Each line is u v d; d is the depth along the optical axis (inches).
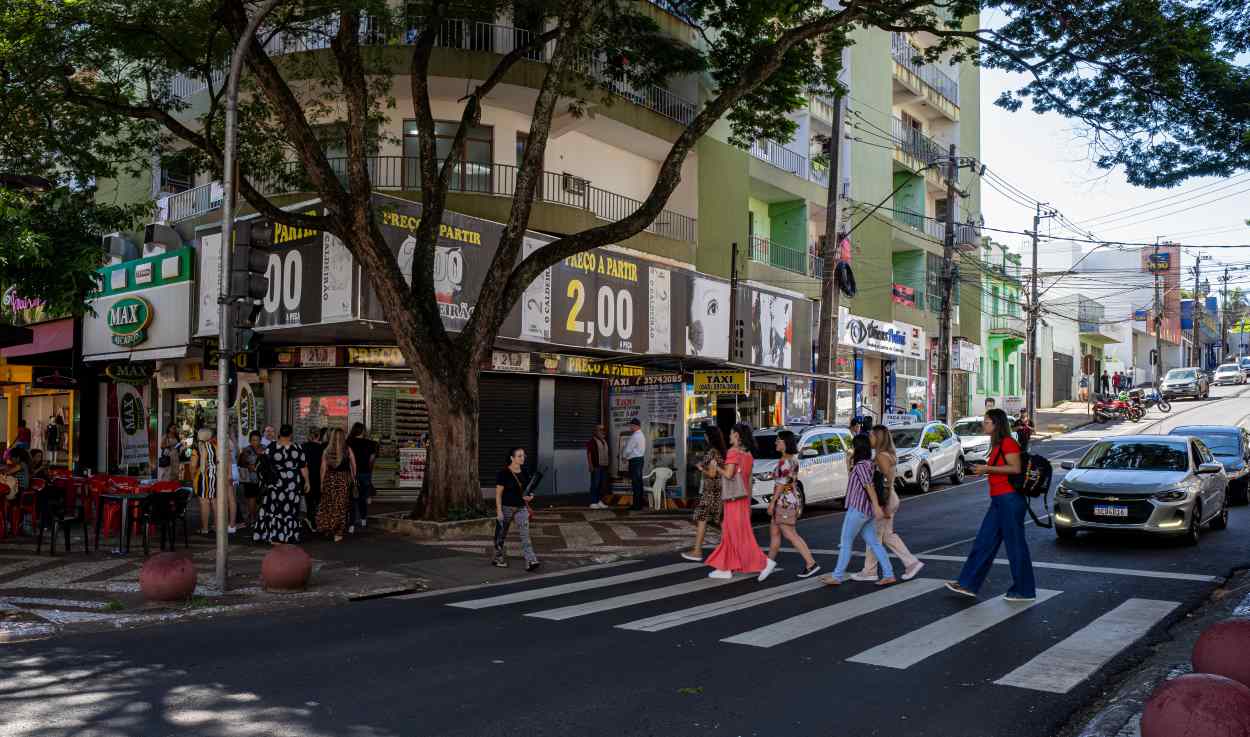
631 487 764.6
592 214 805.2
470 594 405.7
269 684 245.9
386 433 784.3
